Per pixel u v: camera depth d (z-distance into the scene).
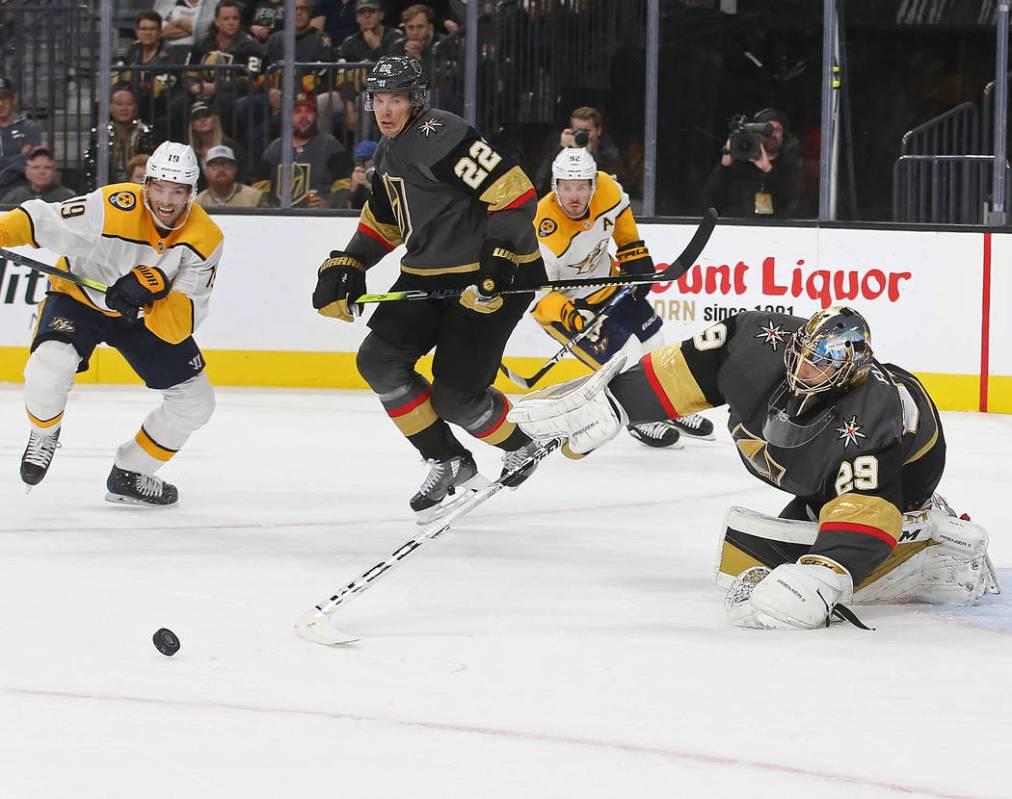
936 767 3.97
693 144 15.51
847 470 5.47
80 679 4.66
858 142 16.78
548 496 8.69
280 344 13.71
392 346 7.41
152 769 3.86
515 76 15.00
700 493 8.88
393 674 4.79
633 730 4.25
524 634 5.38
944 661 5.08
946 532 5.93
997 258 12.73
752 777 3.87
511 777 3.84
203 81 14.67
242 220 13.67
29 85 14.93
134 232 7.55
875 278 12.96
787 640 5.34
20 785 3.73
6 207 14.19
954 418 12.45
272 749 4.02
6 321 13.70
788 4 15.92
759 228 13.12
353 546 7.07
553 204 10.23
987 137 13.95
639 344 10.45
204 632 5.31
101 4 13.83
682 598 6.05
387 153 7.27
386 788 3.75
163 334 7.61
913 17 16.53
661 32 15.38
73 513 7.75
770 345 5.54
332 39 15.26
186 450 10.13
